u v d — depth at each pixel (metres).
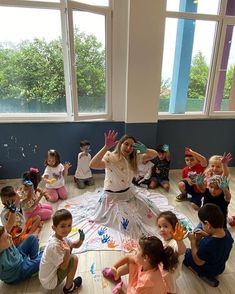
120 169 2.03
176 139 3.27
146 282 1.17
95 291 1.46
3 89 2.77
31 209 2.06
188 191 2.49
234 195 2.71
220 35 2.97
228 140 3.41
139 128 2.97
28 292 1.45
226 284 1.53
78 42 2.66
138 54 2.70
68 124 2.92
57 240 1.41
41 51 2.70
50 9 2.58
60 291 1.46
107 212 2.07
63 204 2.44
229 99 3.33
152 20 2.61
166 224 1.45
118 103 3.02
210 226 1.47
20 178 2.99
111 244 1.84
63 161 3.04
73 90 2.73
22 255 1.56
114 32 2.75
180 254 1.33
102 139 3.06
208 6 2.88
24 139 2.87
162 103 3.17
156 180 2.88
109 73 2.88
